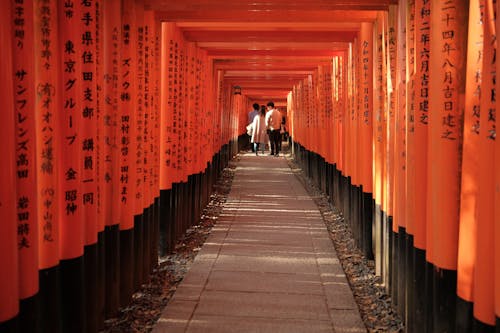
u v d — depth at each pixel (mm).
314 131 10969
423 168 3123
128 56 3801
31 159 2320
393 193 4125
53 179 2637
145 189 4391
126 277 3885
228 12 4773
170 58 5387
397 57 3830
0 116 2062
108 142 3584
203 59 7480
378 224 4680
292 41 5984
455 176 2611
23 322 2330
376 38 4703
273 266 4895
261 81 14188
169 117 5379
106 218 3613
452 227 2621
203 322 3590
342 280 4512
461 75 2586
